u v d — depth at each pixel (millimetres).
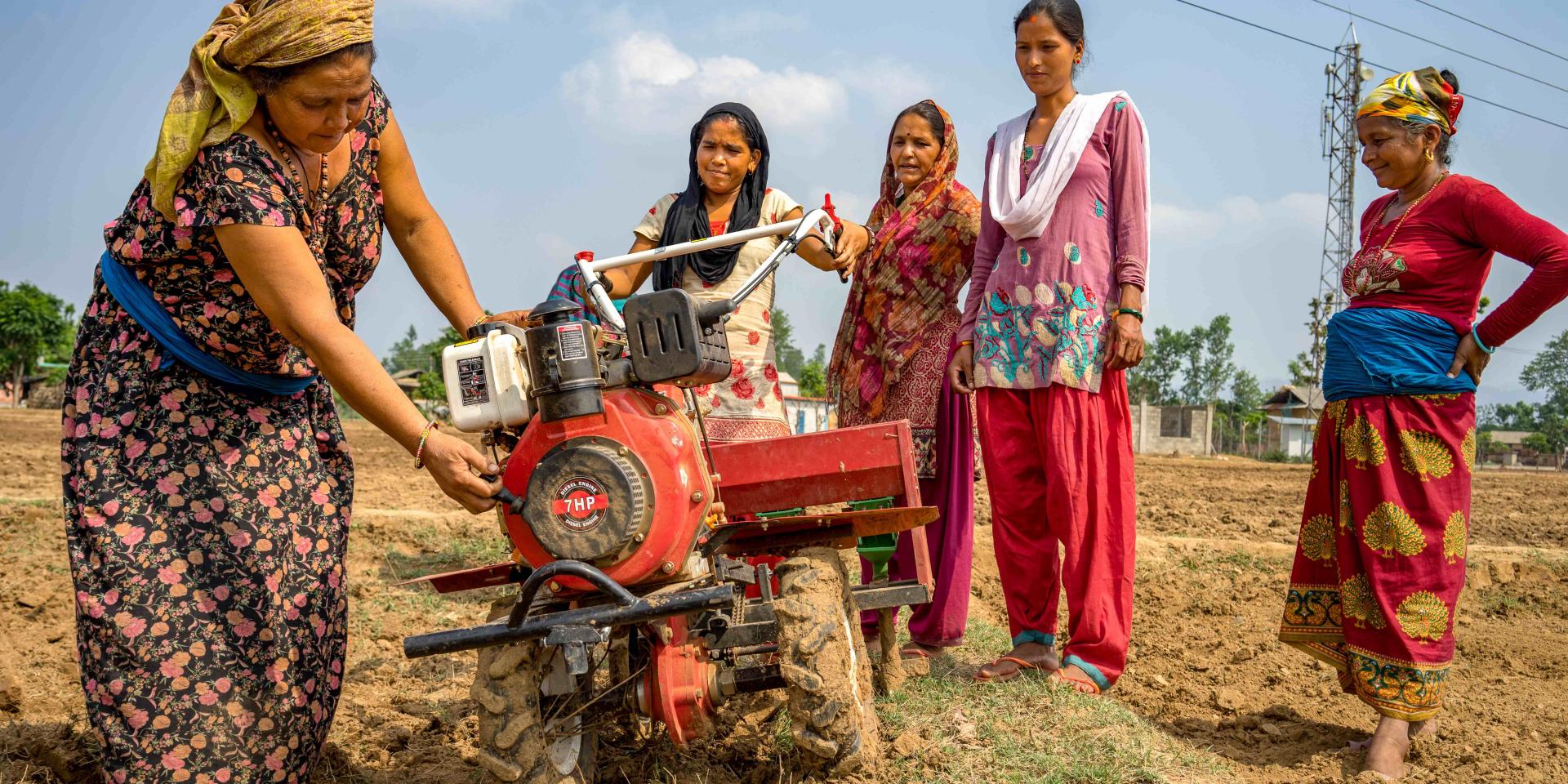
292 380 3195
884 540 4789
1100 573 4672
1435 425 4105
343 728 4203
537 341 2982
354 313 3471
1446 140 4168
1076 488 4660
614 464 2938
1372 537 4172
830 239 3992
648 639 3326
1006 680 4648
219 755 2918
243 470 3064
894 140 5262
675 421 3104
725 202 4734
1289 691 5184
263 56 2695
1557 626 6691
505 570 3682
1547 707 4973
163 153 2793
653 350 3018
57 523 8297
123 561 2914
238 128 2836
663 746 3867
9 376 83250
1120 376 4758
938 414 5117
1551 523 12750
